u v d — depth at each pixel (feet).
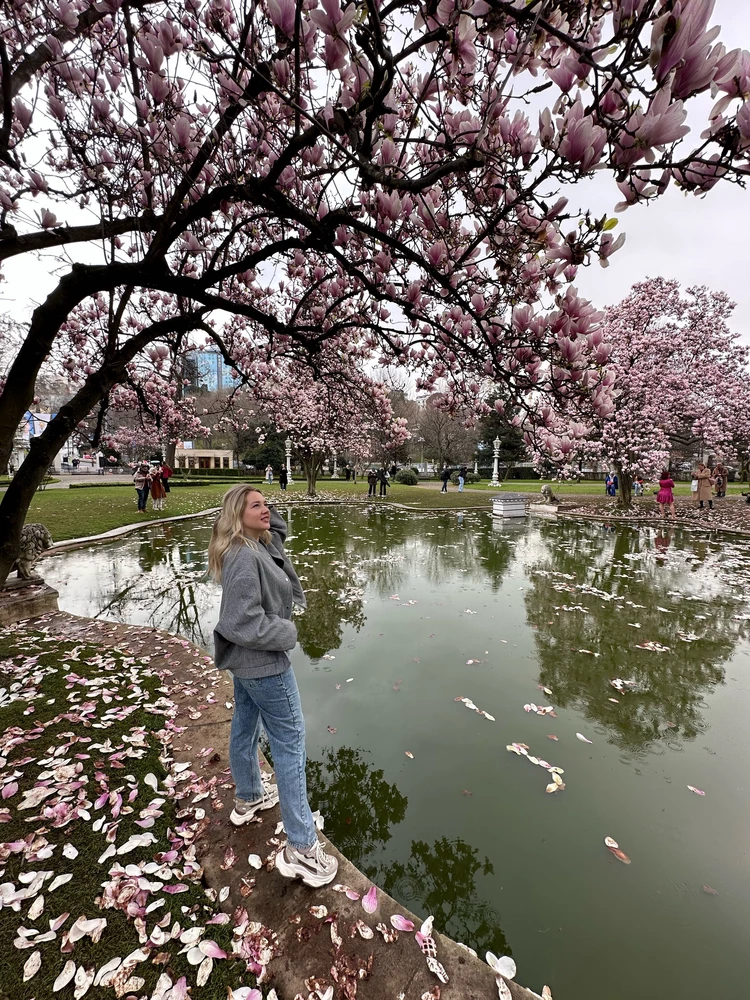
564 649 14.28
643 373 46.62
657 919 5.93
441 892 6.23
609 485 64.08
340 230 9.41
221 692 10.23
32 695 9.82
